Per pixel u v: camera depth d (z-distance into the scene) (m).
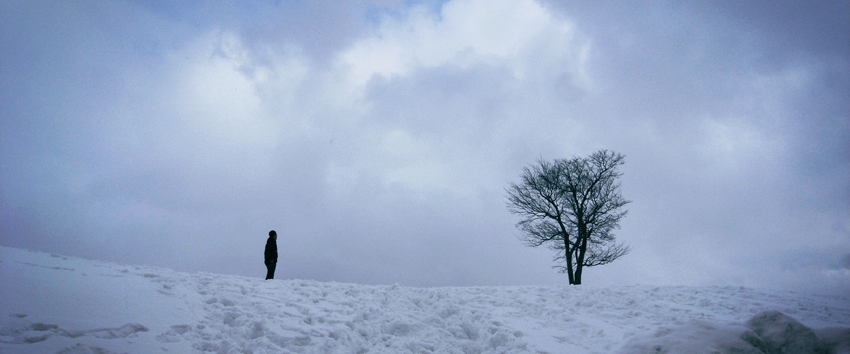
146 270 10.77
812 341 7.23
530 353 8.59
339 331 8.85
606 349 8.84
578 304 12.52
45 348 5.55
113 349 6.07
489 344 9.58
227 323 8.56
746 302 12.29
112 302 7.55
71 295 7.30
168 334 7.16
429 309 11.90
